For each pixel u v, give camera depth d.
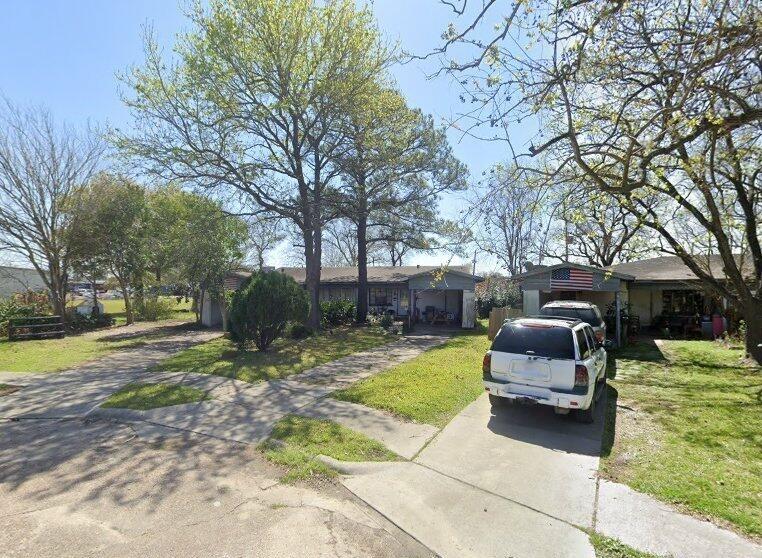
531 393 6.23
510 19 4.25
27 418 6.63
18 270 29.28
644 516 3.76
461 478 4.48
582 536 3.47
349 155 19.38
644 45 5.14
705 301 18.00
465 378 8.89
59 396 7.92
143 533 3.42
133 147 15.82
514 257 31.05
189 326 23.36
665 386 8.59
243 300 12.04
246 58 15.23
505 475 4.56
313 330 17.89
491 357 6.66
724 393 7.96
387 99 17.56
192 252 18.67
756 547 3.32
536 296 14.90
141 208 24.11
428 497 4.09
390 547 3.31
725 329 14.77
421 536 3.46
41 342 16.50
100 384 8.88
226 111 15.76
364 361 11.15
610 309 15.78
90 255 23.09
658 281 17.00
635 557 3.19
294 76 16.02
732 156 7.57
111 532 3.43
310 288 19.28
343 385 8.38
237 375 9.33
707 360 11.29
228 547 3.24
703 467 4.78
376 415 6.49
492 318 15.92
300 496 4.09
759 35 3.93
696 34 4.42
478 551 3.29
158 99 15.73
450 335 17.95
